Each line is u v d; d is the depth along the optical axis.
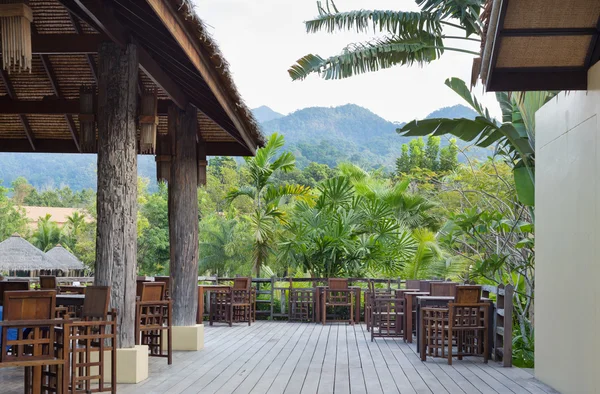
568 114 6.38
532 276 9.59
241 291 13.29
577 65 5.91
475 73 7.73
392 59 10.09
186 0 5.25
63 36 6.78
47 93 9.52
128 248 6.67
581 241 5.89
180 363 7.98
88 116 7.05
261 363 8.02
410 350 9.40
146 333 8.27
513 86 6.05
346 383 6.70
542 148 7.37
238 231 18.16
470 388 6.50
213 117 9.66
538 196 7.50
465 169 16.73
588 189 5.75
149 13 6.14
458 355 8.43
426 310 8.39
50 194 62.12
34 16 8.07
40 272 20.67
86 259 34.50
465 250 15.88
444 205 17.05
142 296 7.70
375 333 11.06
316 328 12.64
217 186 31.70
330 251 15.20
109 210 6.61
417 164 30.39
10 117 10.41
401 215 15.93
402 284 14.91
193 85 8.30
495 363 8.20
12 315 4.82
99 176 6.63
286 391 6.25
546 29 5.57
